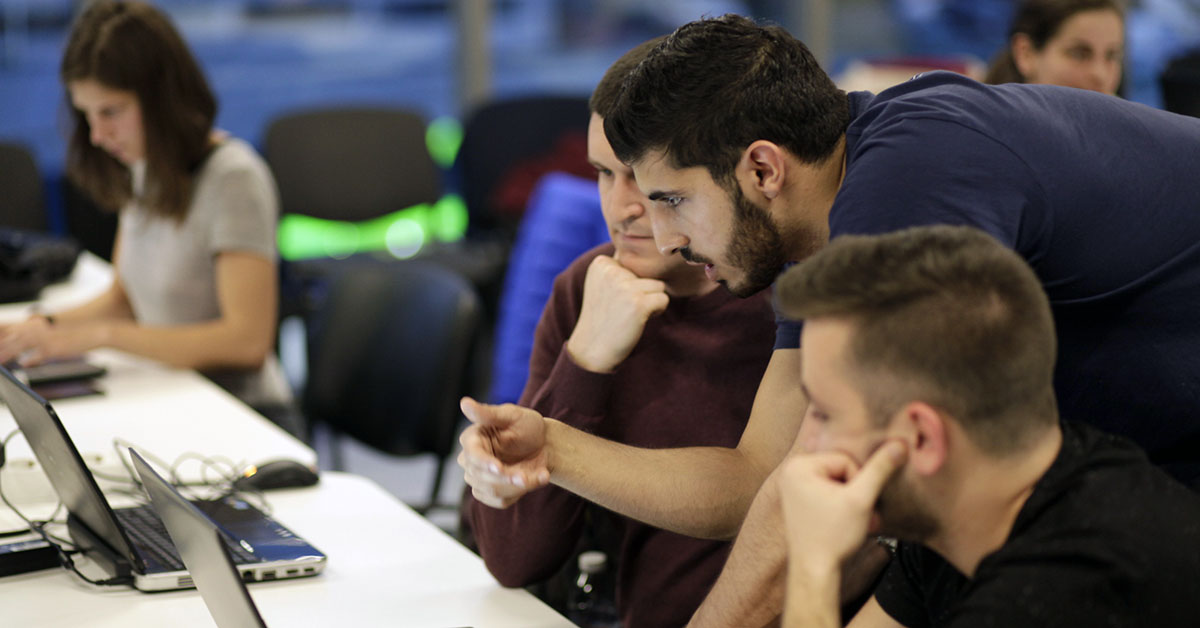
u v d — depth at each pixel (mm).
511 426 2521
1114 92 5348
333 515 3252
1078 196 2207
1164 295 2332
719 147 2344
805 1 11125
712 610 2400
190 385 4469
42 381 4398
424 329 4637
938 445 1778
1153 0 11203
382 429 4746
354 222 8461
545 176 8289
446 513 5590
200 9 9891
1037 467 1835
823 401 1869
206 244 4863
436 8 10570
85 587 2766
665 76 2373
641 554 3004
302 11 10219
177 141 4742
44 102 9531
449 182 10422
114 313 5363
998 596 1764
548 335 3121
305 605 2709
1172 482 1869
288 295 7852
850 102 2459
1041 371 1781
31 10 9344
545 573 2852
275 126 8312
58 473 2812
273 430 3939
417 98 10711
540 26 10789
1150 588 1745
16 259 5891
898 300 1776
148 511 3150
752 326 2941
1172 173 2324
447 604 2738
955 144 2156
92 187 5051
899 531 1918
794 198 2406
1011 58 5445
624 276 2766
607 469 2623
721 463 2658
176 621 2602
